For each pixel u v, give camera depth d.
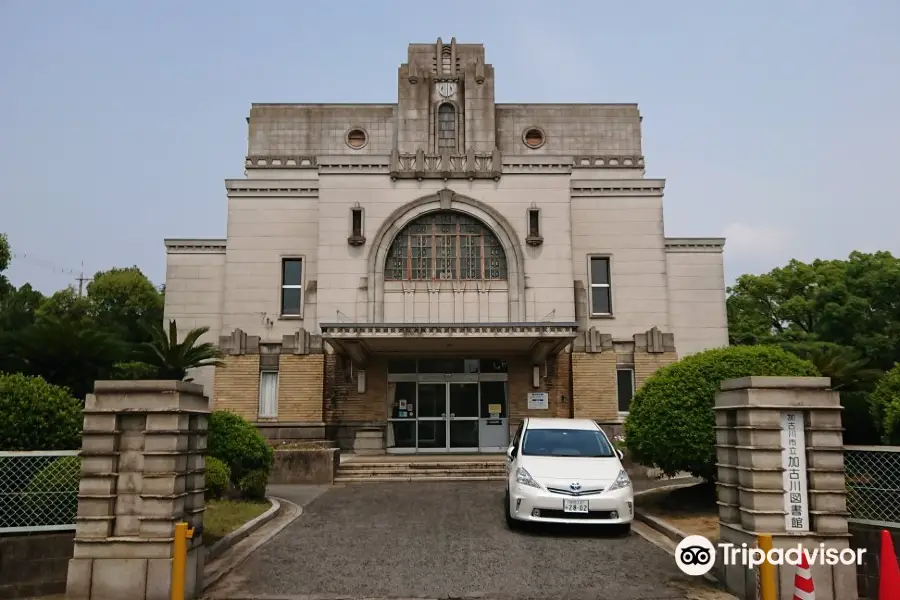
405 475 18.77
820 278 36.41
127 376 21.38
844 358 20.94
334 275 23.31
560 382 23.50
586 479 11.32
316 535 11.45
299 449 18.66
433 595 8.22
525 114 29.88
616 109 30.11
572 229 25.95
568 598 8.13
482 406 23.33
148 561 7.69
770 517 7.84
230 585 8.62
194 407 8.43
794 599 6.80
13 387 9.42
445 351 22.81
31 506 8.45
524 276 23.42
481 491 16.39
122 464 7.98
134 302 46.78
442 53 28.44
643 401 13.34
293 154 29.50
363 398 23.12
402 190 23.83
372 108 29.86
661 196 26.11
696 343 26.36
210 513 12.43
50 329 19.48
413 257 23.69
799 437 8.05
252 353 23.47
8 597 8.09
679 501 13.81
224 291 25.23
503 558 9.89
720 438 8.77
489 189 23.91
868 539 8.28
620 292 25.53
